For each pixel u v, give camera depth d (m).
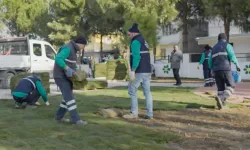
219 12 21.06
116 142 5.91
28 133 6.50
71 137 6.21
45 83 13.41
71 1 28.77
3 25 33.19
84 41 7.41
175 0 23.47
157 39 19.69
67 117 8.12
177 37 41.09
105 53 51.00
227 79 9.48
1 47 18.83
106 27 29.33
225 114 8.77
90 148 5.57
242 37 31.39
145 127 7.11
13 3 32.03
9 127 7.02
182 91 14.52
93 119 7.89
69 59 7.27
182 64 26.38
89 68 28.94
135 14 19.66
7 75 17.33
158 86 17.64
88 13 29.38
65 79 7.29
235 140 6.24
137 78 8.01
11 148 5.52
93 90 15.23
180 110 9.34
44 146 5.65
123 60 23.28
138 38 7.88
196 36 38.06
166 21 23.45
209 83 17.12
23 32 34.62
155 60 29.56
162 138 6.25
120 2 23.20
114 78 23.20
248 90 14.65
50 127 7.01
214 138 6.37
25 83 9.67
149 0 21.62
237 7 19.81
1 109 9.48
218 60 9.48
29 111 9.09
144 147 5.64
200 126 7.43
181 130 7.01
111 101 10.98
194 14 29.20
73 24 29.33
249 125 7.53
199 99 11.58
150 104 8.12
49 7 32.94
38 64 18.59
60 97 12.15
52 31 30.61
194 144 5.94
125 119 8.05
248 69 22.89
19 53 18.56
